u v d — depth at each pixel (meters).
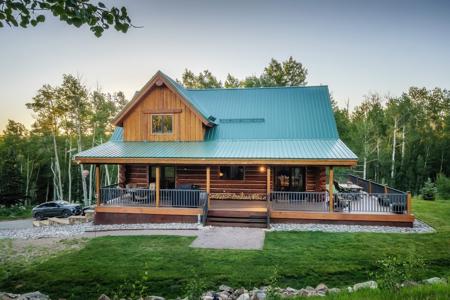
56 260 10.46
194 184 19.22
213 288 8.27
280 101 21.38
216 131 19.73
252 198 18.34
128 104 19.33
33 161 50.75
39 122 37.59
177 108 19.20
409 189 43.91
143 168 19.84
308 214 14.92
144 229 14.70
